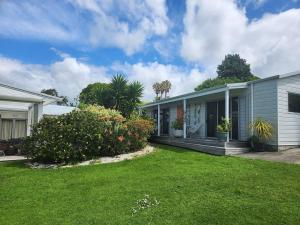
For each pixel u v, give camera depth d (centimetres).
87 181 642
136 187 572
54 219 416
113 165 841
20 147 1100
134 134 1115
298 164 768
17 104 1445
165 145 1496
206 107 1519
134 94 1705
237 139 1252
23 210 458
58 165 882
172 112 1903
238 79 3562
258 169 713
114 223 395
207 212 423
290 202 459
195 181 600
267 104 1091
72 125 954
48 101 1246
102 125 1015
